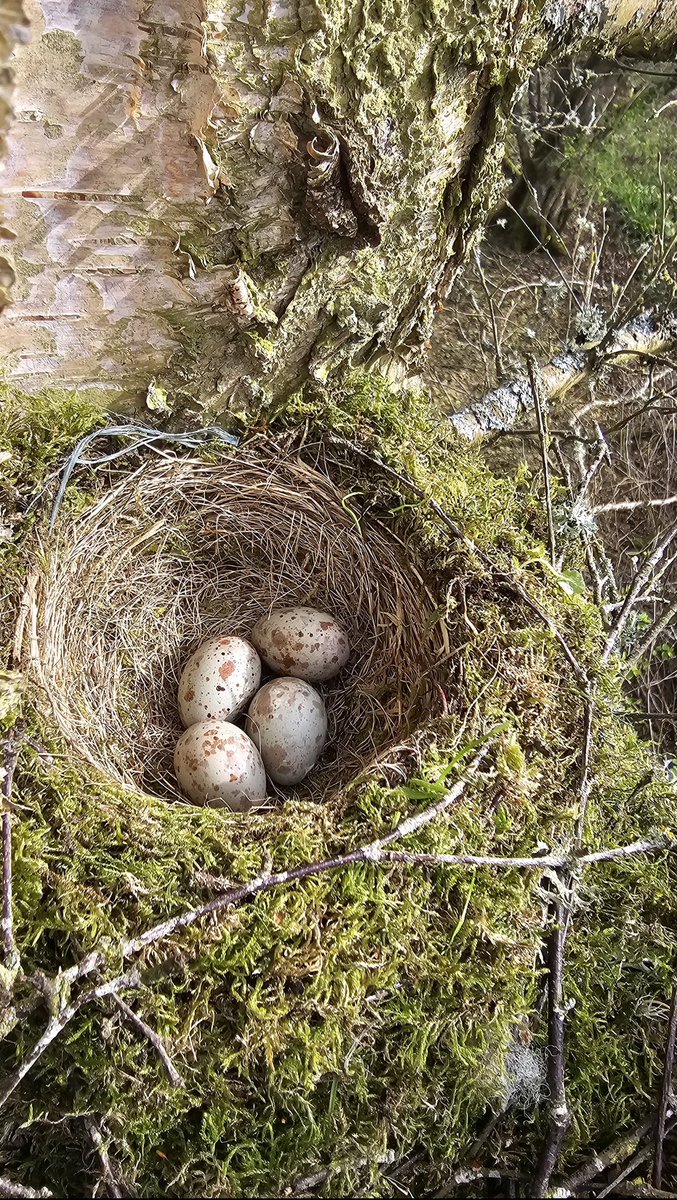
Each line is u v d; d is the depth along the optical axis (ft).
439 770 0.80
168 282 0.86
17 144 0.76
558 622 0.90
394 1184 0.78
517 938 0.77
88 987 0.72
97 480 0.96
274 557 1.05
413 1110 0.77
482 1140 0.80
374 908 0.76
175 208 0.81
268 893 0.75
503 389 1.20
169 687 1.02
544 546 0.95
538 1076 0.79
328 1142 0.75
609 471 1.36
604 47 0.97
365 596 1.01
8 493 0.89
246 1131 0.75
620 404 1.37
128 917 0.75
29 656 0.84
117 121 0.76
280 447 1.00
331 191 0.82
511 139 1.39
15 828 0.76
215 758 0.92
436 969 0.76
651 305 1.36
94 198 0.80
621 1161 0.81
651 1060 0.82
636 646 1.09
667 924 0.85
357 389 1.00
